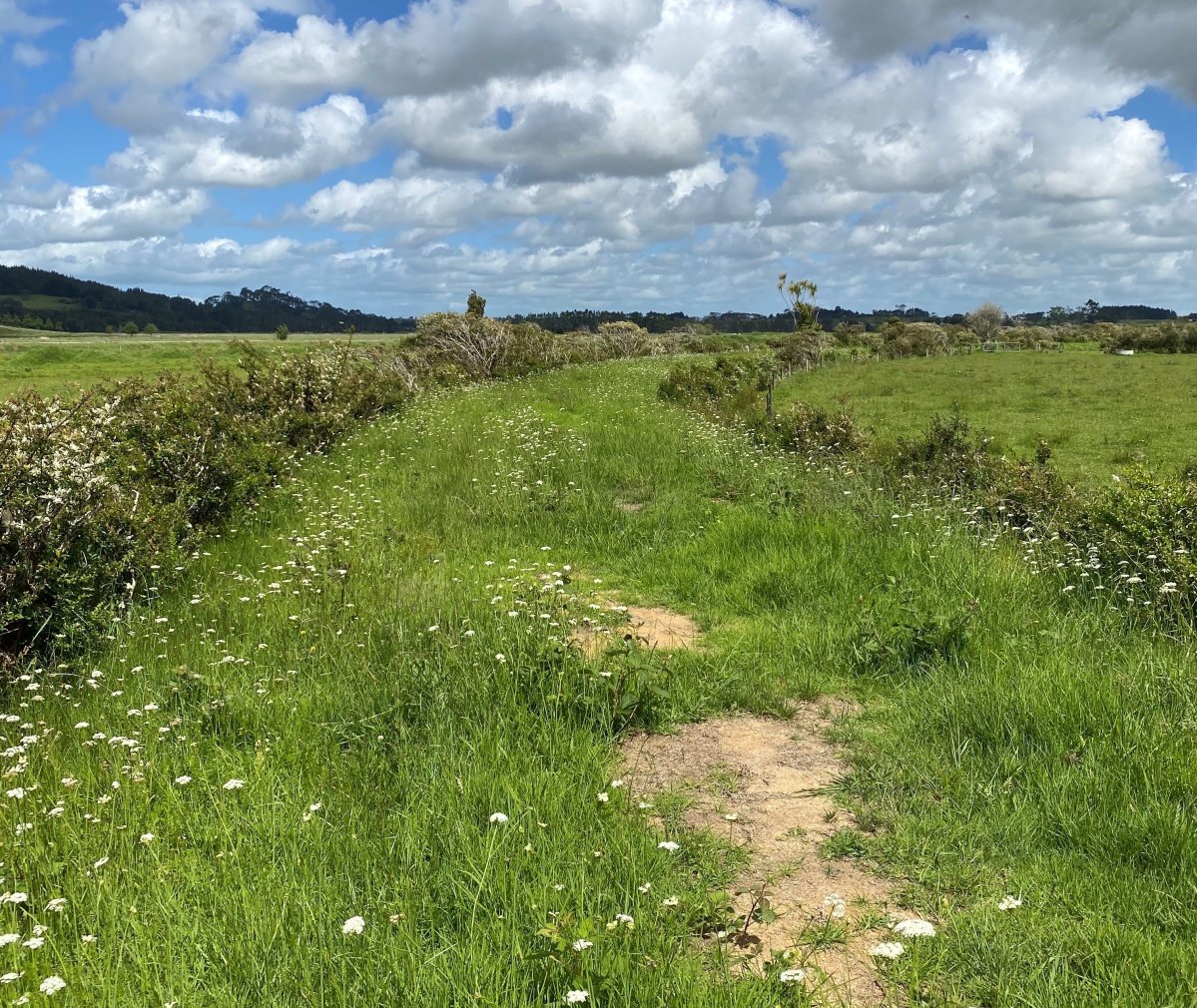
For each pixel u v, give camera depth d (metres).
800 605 6.93
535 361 33.62
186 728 4.52
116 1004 2.59
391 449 14.57
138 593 7.14
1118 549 6.89
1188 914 3.06
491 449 13.57
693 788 4.20
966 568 7.07
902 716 4.95
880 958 2.80
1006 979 2.78
